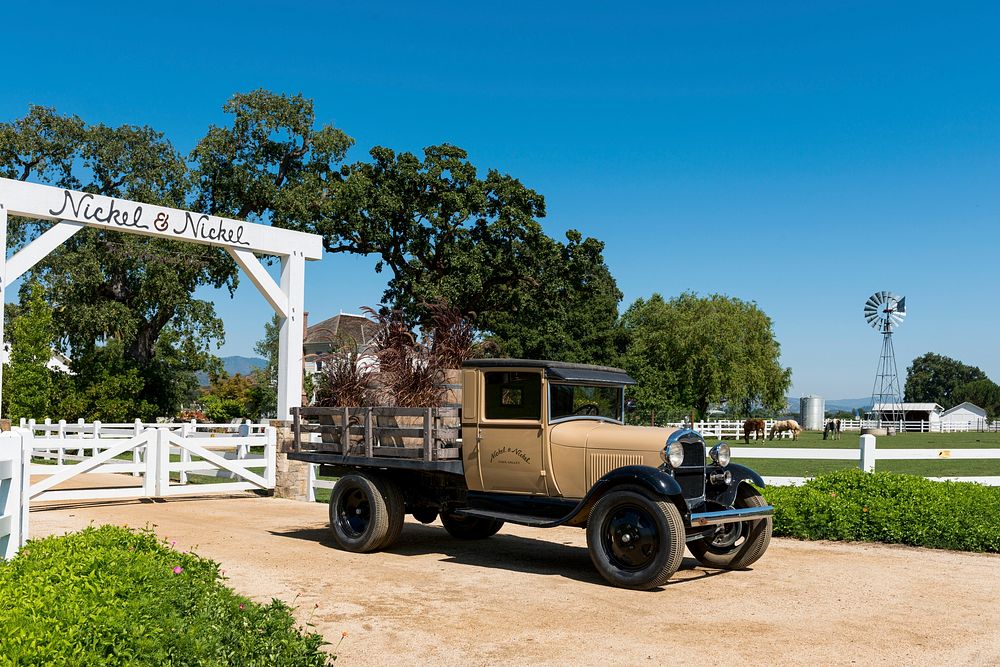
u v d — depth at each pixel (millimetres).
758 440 45406
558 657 5465
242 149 38344
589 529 7812
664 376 50312
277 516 12555
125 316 34812
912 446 38250
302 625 6168
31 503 13266
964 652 5625
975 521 9703
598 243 35750
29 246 12727
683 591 7441
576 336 48812
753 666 5301
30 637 3438
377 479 9523
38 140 35875
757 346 56625
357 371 10609
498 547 9891
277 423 15422
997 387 118688
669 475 7484
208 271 36781
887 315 72500
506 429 8758
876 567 8602
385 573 8195
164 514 12578
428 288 32656
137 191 37125
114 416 32375
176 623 4109
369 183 34656
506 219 34875
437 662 5363
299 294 15883
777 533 10633
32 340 30109
